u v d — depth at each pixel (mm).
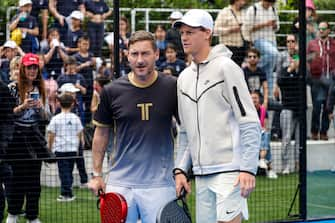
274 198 12242
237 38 13336
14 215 10688
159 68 13023
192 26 6836
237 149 6895
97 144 7441
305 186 10828
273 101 13484
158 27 13883
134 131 7238
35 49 13586
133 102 7207
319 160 14156
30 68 10641
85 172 12258
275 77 13453
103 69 14008
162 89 7246
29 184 10648
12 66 11641
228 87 6824
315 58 13773
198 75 6988
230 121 6926
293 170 13516
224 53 6992
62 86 12430
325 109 14047
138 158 7250
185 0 17266
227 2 17297
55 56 13328
